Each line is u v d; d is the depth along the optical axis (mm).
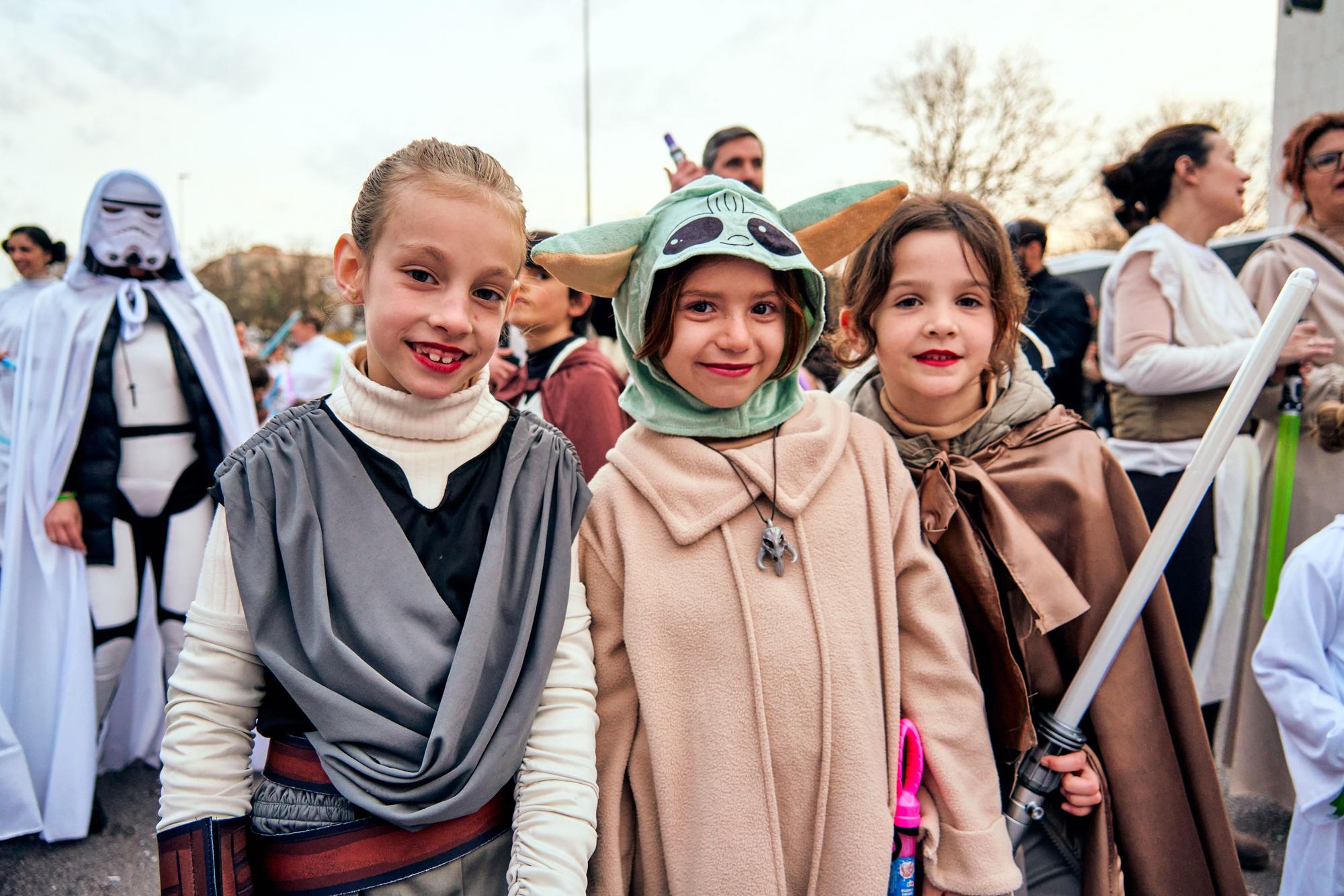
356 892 1013
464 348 1094
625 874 1258
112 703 2906
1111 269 2648
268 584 1044
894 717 1272
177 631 2824
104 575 2619
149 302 2734
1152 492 2527
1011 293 1524
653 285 1334
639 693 1237
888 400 1637
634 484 1347
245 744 1092
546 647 1110
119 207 2680
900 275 1481
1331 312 2564
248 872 1050
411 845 1029
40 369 2586
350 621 1036
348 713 1000
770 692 1230
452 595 1098
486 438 1203
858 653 1259
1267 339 1346
